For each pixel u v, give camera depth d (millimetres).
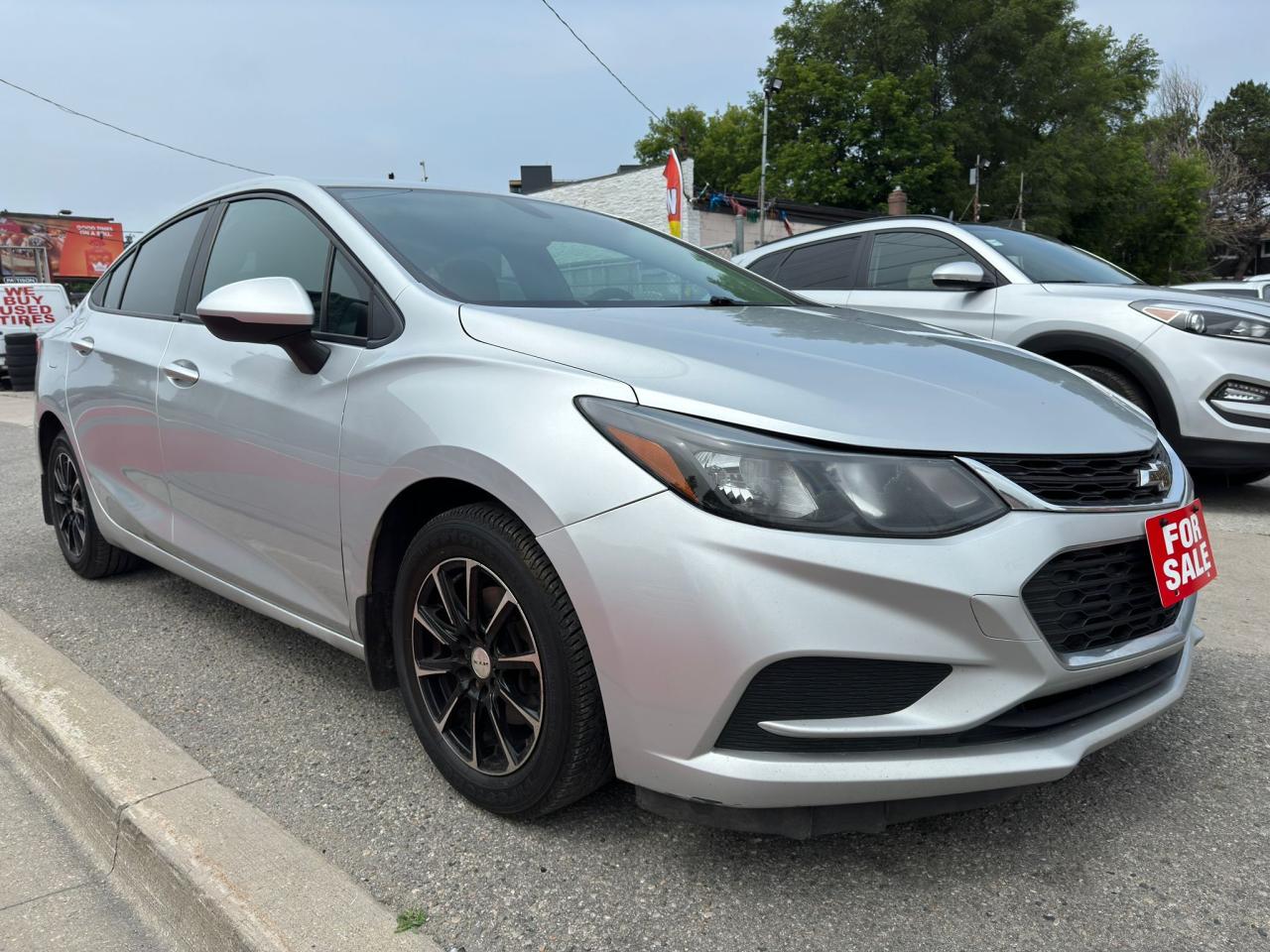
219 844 1970
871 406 1854
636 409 1823
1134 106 45344
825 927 1760
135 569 4172
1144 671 2064
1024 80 37781
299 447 2432
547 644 1888
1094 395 2320
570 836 2059
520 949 1715
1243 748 2426
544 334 2092
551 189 26969
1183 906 1808
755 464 1706
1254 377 4617
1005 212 37031
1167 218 41375
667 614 1712
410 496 2180
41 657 2957
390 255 2469
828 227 6582
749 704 1712
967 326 5465
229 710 2734
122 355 3350
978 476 1782
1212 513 5055
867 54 38281
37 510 5664
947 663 1703
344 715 2693
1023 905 1815
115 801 2150
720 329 2287
